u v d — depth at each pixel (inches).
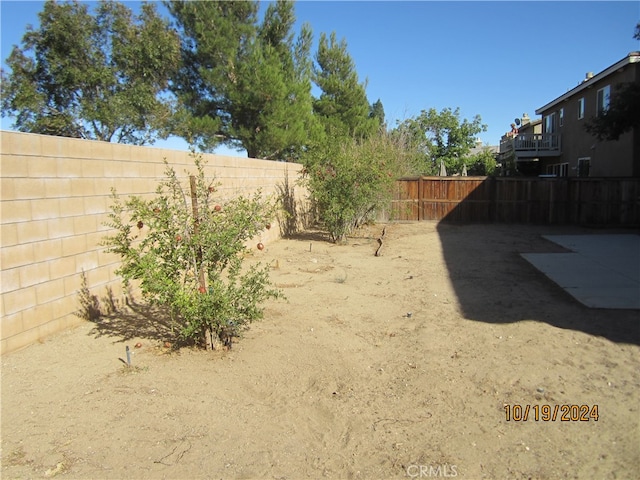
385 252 456.4
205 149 815.7
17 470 119.0
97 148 233.0
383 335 222.7
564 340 215.6
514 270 373.4
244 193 424.8
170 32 812.6
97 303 234.2
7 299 185.6
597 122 690.2
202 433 138.1
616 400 159.0
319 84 1128.8
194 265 184.5
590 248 476.4
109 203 241.9
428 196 737.6
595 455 129.3
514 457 129.1
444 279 340.2
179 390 162.2
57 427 137.9
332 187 498.0
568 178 690.2
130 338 207.8
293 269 367.2
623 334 223.1
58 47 748.6
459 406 156.6
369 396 163.2
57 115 738.8
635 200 676.1
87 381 166.6
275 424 144.8
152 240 185.6
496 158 1657.2
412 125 1201.4
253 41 843.4
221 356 191.2
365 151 549.6
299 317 244.7
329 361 190.5
